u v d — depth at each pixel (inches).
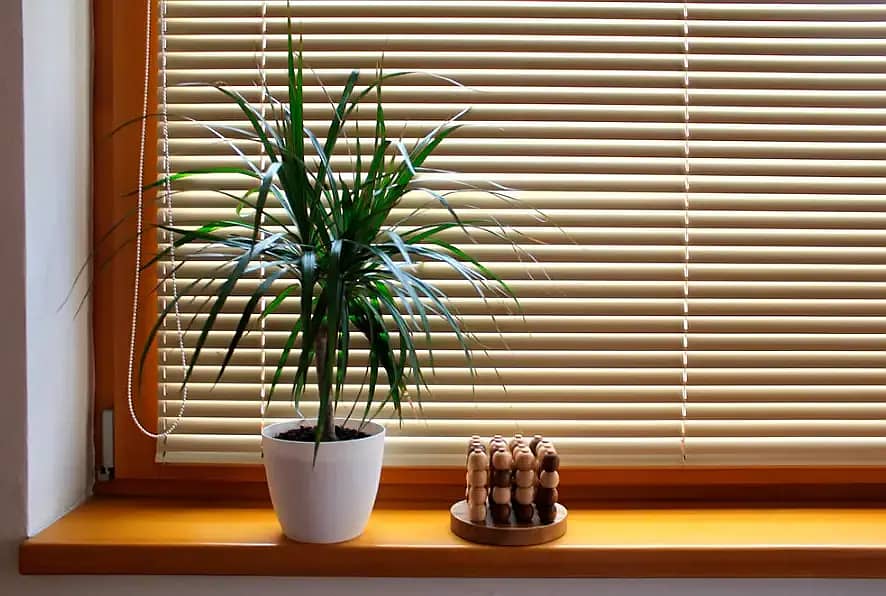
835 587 47.3
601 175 53.9
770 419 53.8
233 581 46.7
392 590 46.9
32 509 46.0
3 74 43.8
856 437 54.2
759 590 47.2
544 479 47.2
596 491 54.8
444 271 52.9
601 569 45.5
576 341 53.1
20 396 45.0
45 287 46.9
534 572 45.4
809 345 53.4
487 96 52.5
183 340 52.9
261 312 52.1
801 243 53.0
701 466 53.9
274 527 48.7
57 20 47.9
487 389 53.1
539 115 52.5
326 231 44.6
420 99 52.4
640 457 53.7
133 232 53.1
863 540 46.9
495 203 52.8
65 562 44.9
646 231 53.2
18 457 45.3
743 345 53.3
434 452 53.3
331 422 46.2
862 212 53.6
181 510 52.0
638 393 53.4
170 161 52.9
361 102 52.6
